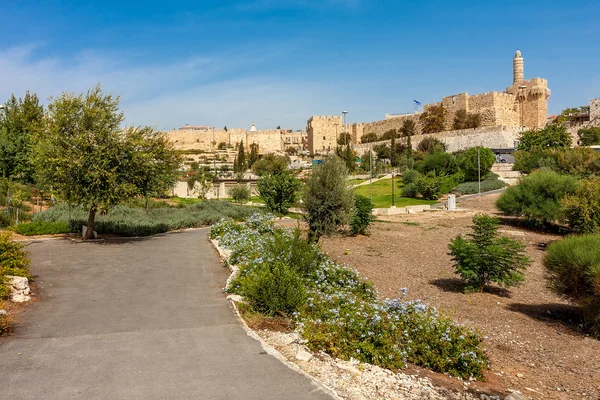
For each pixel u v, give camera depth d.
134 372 5.76
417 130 104.25
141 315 8.34
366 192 51.78
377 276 13.97
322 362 6.35
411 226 26.45
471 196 43.97
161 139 20.75
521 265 12.70
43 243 18.00
